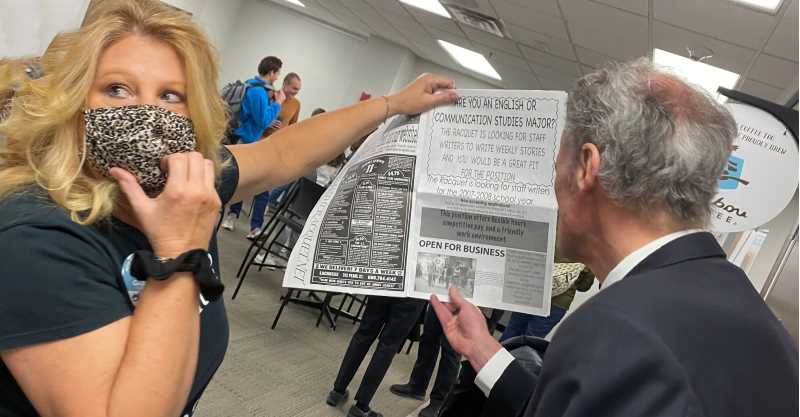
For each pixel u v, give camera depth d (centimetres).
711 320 58
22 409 60
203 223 60
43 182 60
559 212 81
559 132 104
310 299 428
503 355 95
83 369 54
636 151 68
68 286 56
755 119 183
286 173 107
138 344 55
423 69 1068
